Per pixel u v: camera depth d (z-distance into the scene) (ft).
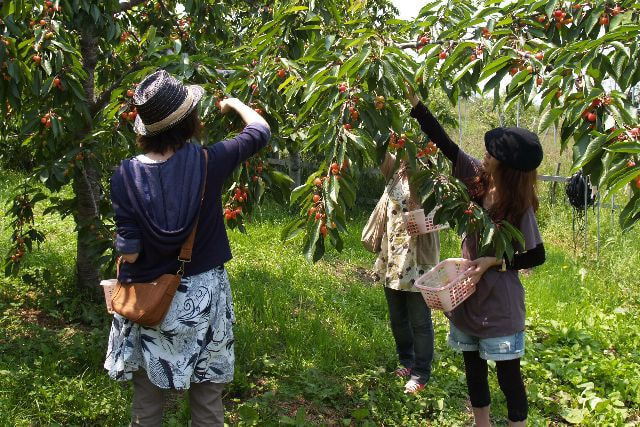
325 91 8.91
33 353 12.47
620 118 6.77
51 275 16.57
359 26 11.56
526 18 9.05
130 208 7.07
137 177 7.11
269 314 15.47
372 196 31.68
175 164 7.15
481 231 9.17
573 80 7.36
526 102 7.52
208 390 7.71
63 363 12.07
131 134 11.60
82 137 13.20
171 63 10.64
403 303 12.60
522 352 9.58
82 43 14.03
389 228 12.17
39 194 14.57
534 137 9.13
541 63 7.67
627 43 7.39
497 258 8.83
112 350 7.50
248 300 16.43
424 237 11.98
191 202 7.04
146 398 7.64
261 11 15.75
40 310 14.82
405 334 12.85
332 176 8.28
